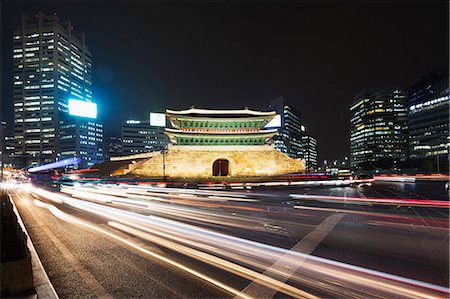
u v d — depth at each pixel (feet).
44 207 65.10
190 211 55.21
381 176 236.63
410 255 27.17
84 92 562.66
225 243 31.71
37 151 475.31
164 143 570.87
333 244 31.04
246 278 22.03
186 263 25.39
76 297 19.56
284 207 60.90
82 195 96.02
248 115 209.15
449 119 328.08
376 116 533.55
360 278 21.81
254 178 173.68
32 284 18.56
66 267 25.09
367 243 31.35
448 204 65.21
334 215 50.08
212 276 22.47
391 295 19.02
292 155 614.34
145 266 24.89
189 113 203.82
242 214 51.29
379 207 60.64
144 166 181.88
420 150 364.79
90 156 499.51
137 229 39.42
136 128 558.97
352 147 605.31
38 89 485.56
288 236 34.71
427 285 20.51
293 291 19.75
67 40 519.60
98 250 29.78
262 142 210.38
